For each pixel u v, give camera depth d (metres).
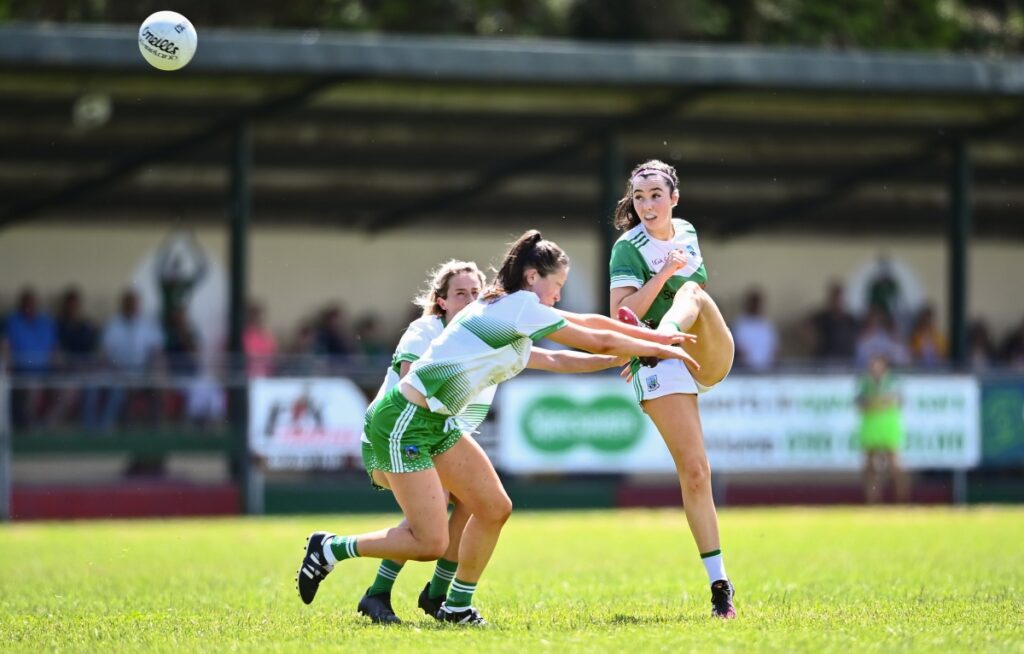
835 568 37.50
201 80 63.72
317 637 23.55
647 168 27.34
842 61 65.31
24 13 91.81
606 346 24.86
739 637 22.83
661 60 63.56
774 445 64.19
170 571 38.69
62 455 59.59
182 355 74.81
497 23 93.88
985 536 49.25
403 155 78.81
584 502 63.88
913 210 90.75
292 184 82.88
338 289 87.31
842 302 90.44
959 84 66.38
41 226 81.31
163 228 82.94
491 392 27.12
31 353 69.88
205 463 61.41
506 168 81.50
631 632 23.73
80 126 72.06
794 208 89.50
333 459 61.75
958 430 65.62
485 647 21.95
